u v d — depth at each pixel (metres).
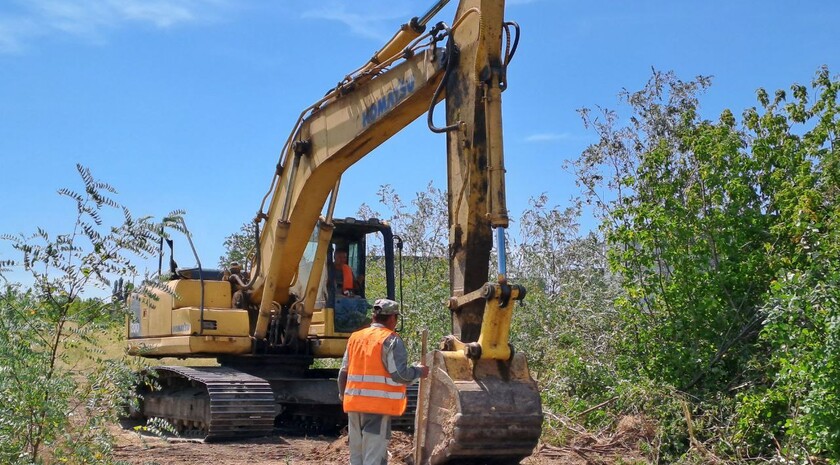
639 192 12.92
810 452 8.58
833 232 9.59
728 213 11.64
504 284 7.15
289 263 12.99
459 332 7.65
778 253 11.26
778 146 12.04
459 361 7.25
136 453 10.86
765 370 10.62
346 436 11.09
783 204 11.04
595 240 15.89
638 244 12.52
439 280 17.91
